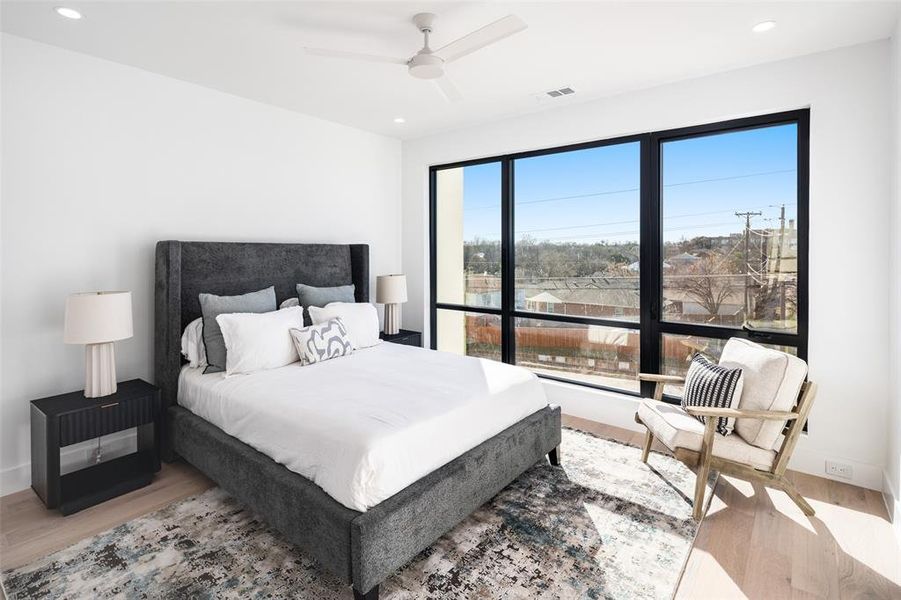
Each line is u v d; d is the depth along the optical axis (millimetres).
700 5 2287
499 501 2553
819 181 2781
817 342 2822
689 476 2848
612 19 2424
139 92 3115
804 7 2297
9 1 2260
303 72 3164
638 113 3451
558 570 1999
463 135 4500
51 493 2414
